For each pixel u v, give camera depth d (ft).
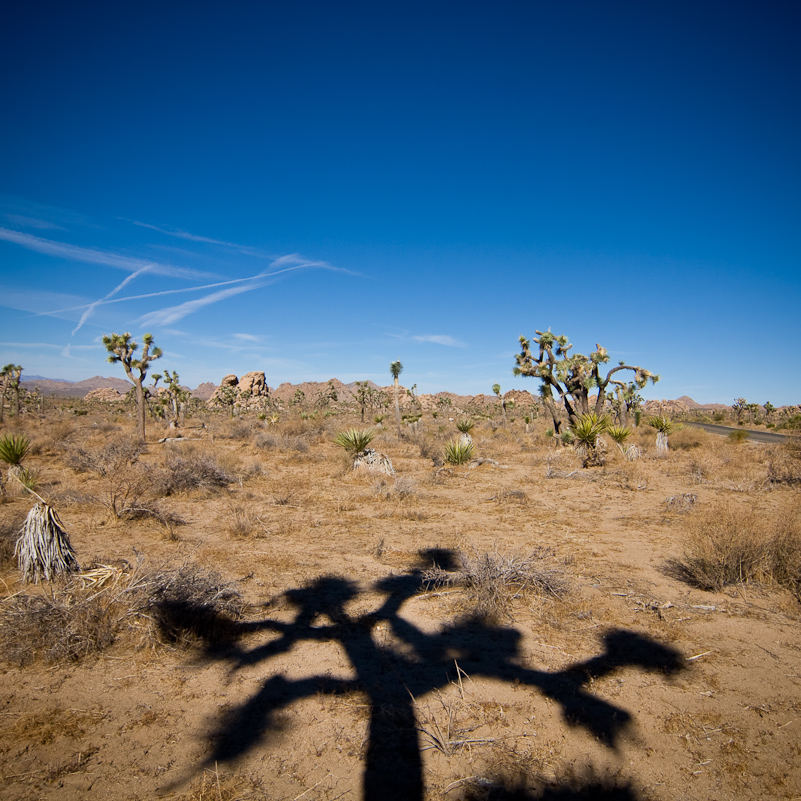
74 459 53.98
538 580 20.67
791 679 14.46
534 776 10.73
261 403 360.69
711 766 11.02
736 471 54.70
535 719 12.60
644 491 44.34
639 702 13.32
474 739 11.85
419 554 25.98
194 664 15.15
